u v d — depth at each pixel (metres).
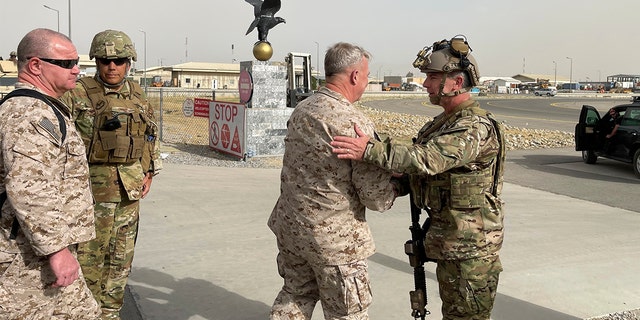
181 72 66.06
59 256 2.20
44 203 2.12
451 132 2.42
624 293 4.22
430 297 4.03
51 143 2.17
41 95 2.21
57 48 2.28
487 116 2.54
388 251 5.17
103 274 3.19
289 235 2.57
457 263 2.56
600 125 11.47
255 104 11.32
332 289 2.53
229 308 3.75
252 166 10.51
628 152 10.59
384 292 4.12
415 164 2.28
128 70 3.24
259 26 11.35
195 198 7.23
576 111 35.94
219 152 12.26
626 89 100.94
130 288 4.06
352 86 2.51
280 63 11.55
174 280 4.26
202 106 12.90
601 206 7.69
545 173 10.70
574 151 14.41
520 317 3.72
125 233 3.23
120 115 3.08
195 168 9.94
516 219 6.60
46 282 2.26
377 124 21.67
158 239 5.37
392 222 6.33
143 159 3.36
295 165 2.50
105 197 3.07
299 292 2.71
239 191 7.82
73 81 2.40
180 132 16.86
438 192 2.58
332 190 2.43
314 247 2.48
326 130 2.39
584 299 4.07
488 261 2.56
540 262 4.89
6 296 2.18
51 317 2.32
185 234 5.58
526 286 4.30
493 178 2.59
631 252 5.29
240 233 5.67
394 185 2.72
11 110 2.12
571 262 4.91
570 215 6.96
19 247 2.18
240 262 4.73
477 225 2.52
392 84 88.31
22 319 2.22
